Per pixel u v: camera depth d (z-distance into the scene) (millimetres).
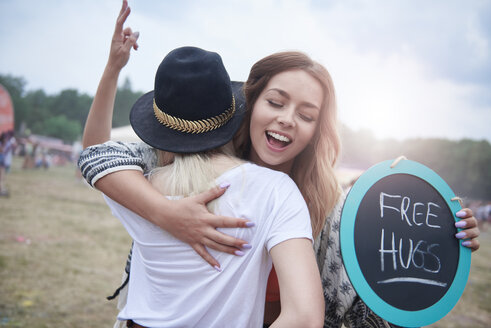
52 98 57594
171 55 1078
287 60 1159
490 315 4395
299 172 1369
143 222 1015
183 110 1037
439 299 1072
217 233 896
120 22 1333
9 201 8586
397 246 1071
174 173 1016
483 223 12961
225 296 919
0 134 9109
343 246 1038
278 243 881
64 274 4426
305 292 798
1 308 3361
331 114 1249
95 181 1025
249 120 1286
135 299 1058
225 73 1096
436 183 1154
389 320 1020
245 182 942
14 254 4941
